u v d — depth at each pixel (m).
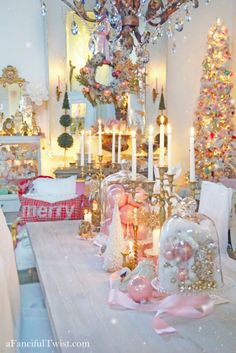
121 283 1.44
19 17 5.75
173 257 1.25
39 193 3.43
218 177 5.34
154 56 6.07
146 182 1.68
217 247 1.30
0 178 5.50
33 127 5.62
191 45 5.97
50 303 1.37
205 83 5.46
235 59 5.62
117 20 3.36
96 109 5.77
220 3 5.69
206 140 5.47
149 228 1.85
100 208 2.45
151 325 1.19
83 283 1.56
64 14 5.75
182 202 1.45
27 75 5.81
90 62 5.52
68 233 2.46
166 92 6.12
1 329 1.42
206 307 1.24
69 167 5.54
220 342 1.08
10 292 1.82
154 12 3.49
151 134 1.71
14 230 3.20
